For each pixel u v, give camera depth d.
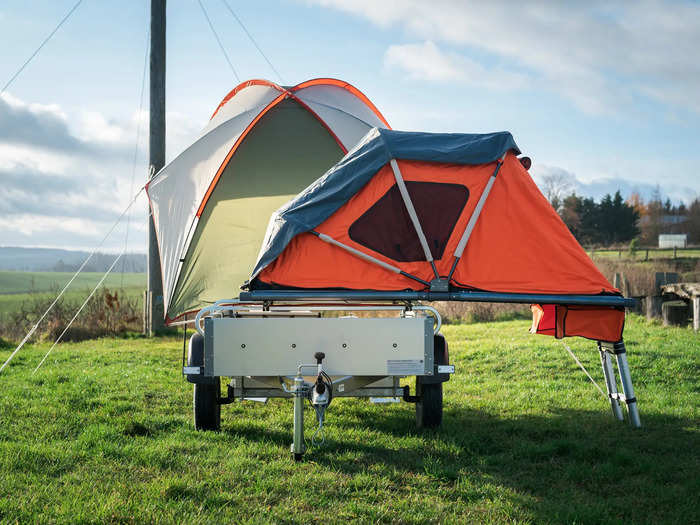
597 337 5.00
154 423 5.17
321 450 4.43
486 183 4.99
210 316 4.79
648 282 16.41
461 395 6.60
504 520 3.23
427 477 3.90
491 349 9.43
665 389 6.81
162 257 7.82
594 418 5.52
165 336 12.45
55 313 12.94
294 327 4.28
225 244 7.77
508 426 5.18
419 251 4.83
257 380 4.93
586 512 3.32
